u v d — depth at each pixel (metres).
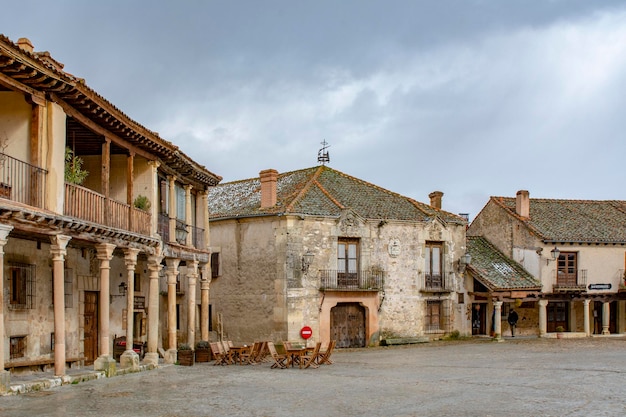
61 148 15.95
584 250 39.19
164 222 23.05
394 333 33.84
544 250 38.22
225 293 33.50
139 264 24.55
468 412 13.03
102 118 17.47
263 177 32.91
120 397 14.91
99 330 21.47
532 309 39.62
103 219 18.19
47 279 18.73
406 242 34.62
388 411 13.20
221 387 16.98
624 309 41.34
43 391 15.34
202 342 25.22
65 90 15.50
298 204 32.12
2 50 13.11
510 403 14.19
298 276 31.34
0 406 13.24
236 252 33.22
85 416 12.38
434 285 35.59
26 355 17.61
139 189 21.67
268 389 16.62
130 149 20.08
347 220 32.84
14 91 15.48
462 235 36.88
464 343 34.00
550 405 13.91
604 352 28.14
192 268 25.67
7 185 14.66
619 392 15.89
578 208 43.00
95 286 21.27
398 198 36.66
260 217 32.25
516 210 40.31
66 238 16.08
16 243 17.36
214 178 27.42
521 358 25.58
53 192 15.57
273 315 31.41
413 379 18.83
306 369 22.02
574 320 40.31
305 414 12.91
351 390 16.44
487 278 36.16
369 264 33.34
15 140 15.52
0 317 13.97
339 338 32.47
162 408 13.56
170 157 22.25
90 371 18.36
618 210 43.56
